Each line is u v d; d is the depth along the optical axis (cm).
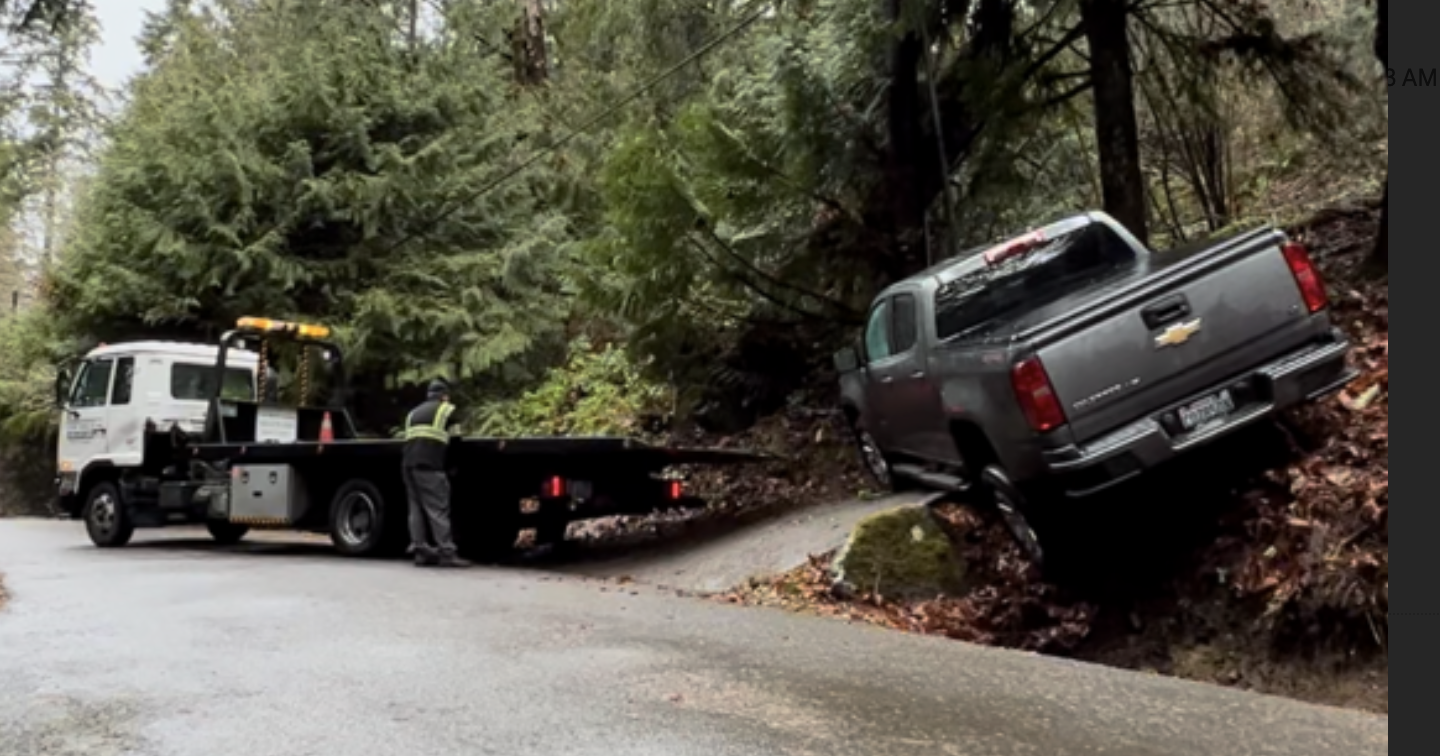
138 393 1220
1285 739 404
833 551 750
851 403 970
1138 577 660
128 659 531
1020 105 1128
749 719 420
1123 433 589
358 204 1817
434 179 1881
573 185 1909
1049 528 666
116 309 1812
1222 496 657
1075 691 473
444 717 423
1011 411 612
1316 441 646
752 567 794
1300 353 603
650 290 1102
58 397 1303
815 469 1090
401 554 1059
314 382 1758
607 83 1784
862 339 939
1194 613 613
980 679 493
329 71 1856
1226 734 410
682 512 1136
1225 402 599
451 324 1772
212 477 1166
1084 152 1318
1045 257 795
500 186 1947
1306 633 550
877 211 1152
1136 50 1164
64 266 1942
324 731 405
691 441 1259
